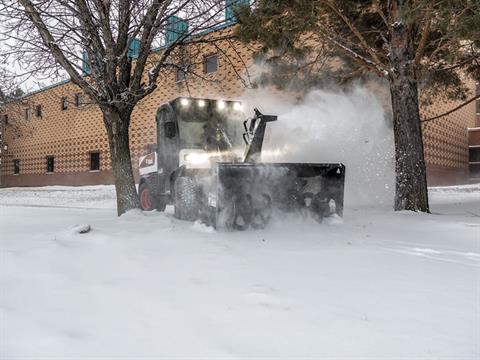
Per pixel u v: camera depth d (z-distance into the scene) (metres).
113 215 6.98
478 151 22.95
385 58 8.84
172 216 6.29
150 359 1.77
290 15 6.95
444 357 1.79
